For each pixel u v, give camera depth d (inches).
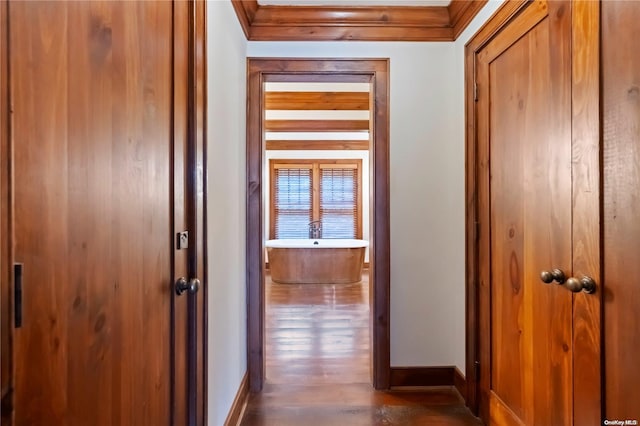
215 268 62.2
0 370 21.9
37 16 24.5
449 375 91.3
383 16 89.1
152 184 40.8
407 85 91.4
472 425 76.3
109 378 32.6
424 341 91.7
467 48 83.0
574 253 49.2
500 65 69.7
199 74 53.2
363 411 81.1
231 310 74.1
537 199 58.6
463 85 85.7
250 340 89.7
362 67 91.0
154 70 41.0
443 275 91.9
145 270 39.2
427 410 81.7
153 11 40.8
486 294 75.9
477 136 79.0
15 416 23.0
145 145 39.1
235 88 78.2
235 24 77.7
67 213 27.3
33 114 24.2
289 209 278.8
